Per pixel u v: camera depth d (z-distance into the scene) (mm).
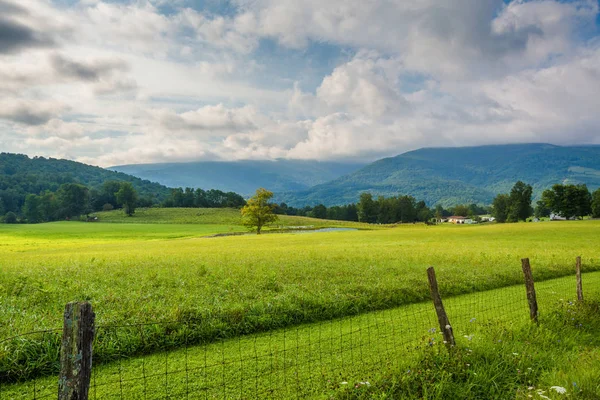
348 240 56562
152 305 11297
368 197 178000
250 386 6969
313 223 135250
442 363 7305
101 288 14242
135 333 8719
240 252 32875
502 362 7531
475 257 26719
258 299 12234
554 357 8125
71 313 4035
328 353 8586
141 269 19969
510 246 40469
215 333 9578
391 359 7836
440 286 15688
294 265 21859
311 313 11523
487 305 13570
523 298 14797
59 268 20016
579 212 120750
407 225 130875
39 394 6621
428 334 9516
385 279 16625
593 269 23375
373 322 11281
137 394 6645
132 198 160500
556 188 123250
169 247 44781
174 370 7672
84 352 4051
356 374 7262
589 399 6379
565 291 16453
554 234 60781
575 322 10453
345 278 17062
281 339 9648
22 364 7297
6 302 11383
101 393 6664
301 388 6836
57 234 85438
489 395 6641
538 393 6441
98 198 186125
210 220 142875
